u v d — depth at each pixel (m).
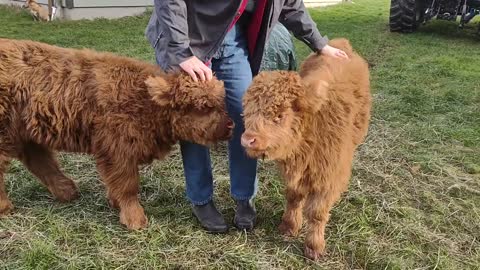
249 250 3.50
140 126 3.45
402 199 4.20
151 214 3.87
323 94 2.94
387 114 6.04
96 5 13.11
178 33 3.09
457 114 6.10
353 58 3.96
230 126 3.32
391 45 10.27
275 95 2.87
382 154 5.02
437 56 9.22
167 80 3.33
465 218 3.96
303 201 3.56
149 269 3.27
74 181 4.33
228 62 3.36
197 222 3.79
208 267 3.31
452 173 4.66
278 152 2.94
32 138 3.65
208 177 3.65
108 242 3.51
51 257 3.27
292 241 3.62
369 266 3.39
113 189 3.62
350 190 4.29
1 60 3.52
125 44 9.51
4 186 3.81
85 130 3.57
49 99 3.50
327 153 3.18
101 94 3.45
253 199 3.80
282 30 4.88
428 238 3.67
